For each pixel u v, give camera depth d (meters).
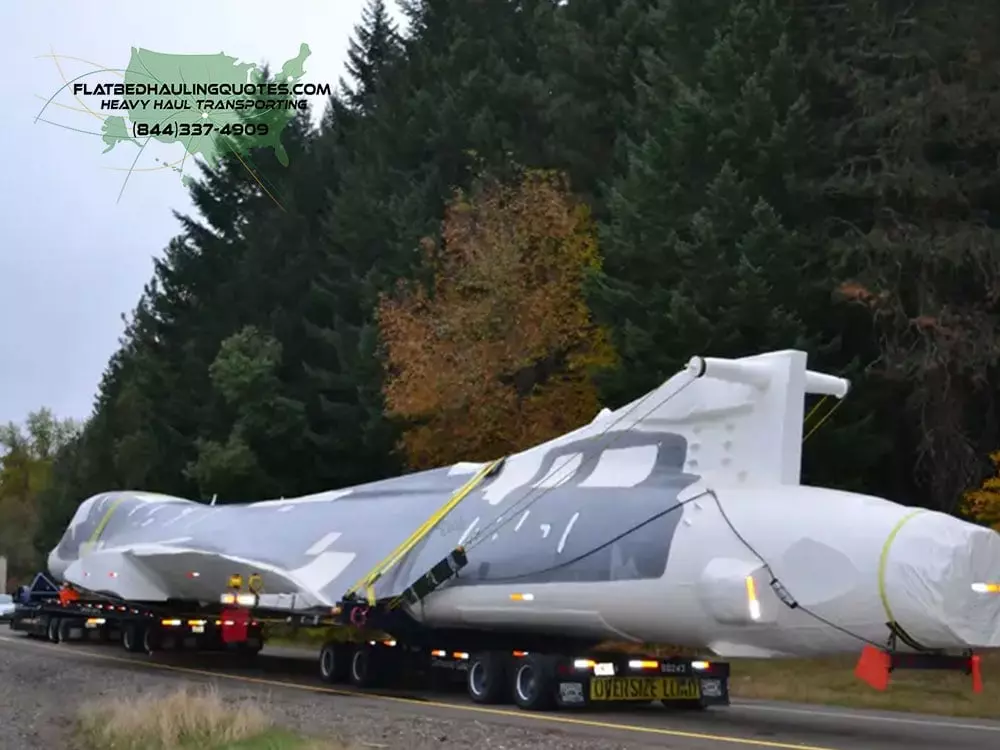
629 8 103.56
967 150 74.25
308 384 118.50
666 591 39.25
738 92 79.75
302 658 73.25
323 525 56.12
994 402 75.81
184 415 126.62
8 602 110.19
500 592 44.72
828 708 48.72
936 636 33.78
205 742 33.44
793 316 71.56
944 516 35.12
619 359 79.44
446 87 120.69
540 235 84.75
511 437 83.12
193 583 58.31
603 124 102.81
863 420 71.62
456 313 84.19
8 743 34.88
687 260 73.12
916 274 72.12
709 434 41.34
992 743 36.81
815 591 35.69
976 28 72.00
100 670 60.50
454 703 46.59
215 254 139.12
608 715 43.03
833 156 77.69
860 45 77.88
